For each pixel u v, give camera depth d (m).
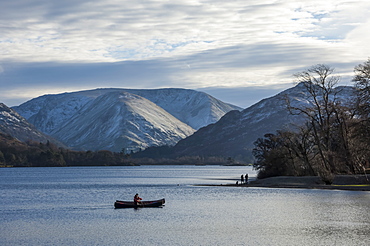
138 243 47.53
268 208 71.62
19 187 147.62
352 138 96.94
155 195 104.19
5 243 48.66
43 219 65.62
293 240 47.31
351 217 60.47
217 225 57.00
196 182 163.00
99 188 138.50
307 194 91.06
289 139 124.31
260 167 145.00
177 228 55.53
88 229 56.31
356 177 104.12
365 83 91.38
